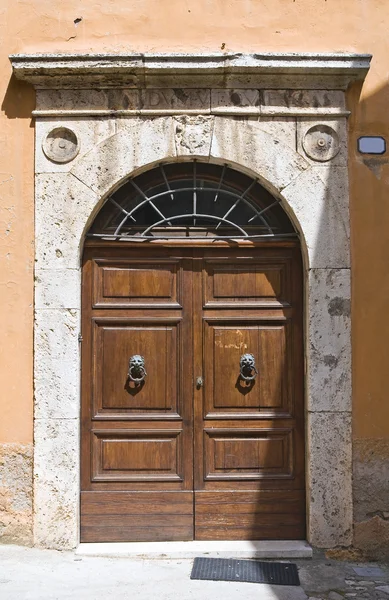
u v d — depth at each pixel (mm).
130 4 4656
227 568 4219
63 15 4648
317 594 3891
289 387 4688
